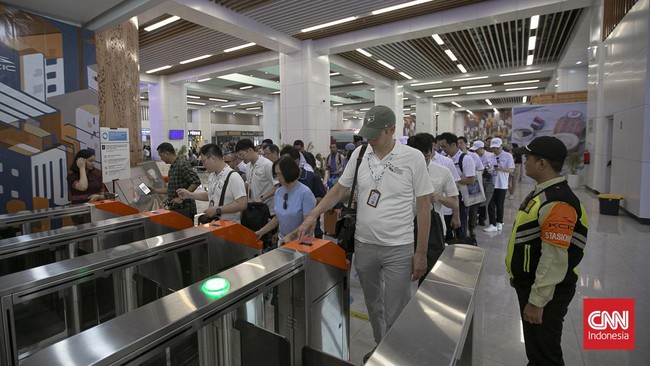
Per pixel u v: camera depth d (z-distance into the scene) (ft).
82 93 12.35
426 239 6.16
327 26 31.07
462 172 14.03
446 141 14.19
